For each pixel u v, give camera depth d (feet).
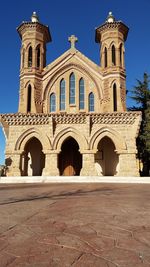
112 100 99.66
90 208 22.50
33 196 33.04
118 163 90.02
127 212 20.52
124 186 52.49
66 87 104.27
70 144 99.35
